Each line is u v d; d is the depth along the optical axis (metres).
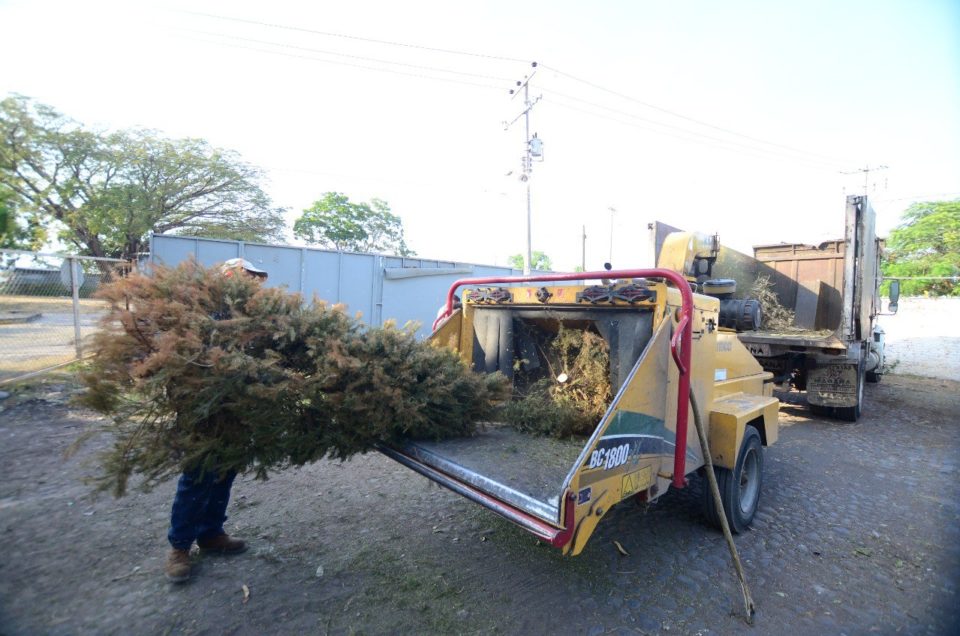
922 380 13.10
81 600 2.81
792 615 3.00
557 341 3.91
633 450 2.79
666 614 2.94
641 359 2.84
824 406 8.16
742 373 4.77
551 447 3.28
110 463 2.66
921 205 28.94
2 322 7.75
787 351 7.74
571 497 2.28
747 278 8.77
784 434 7.30
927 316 19.14
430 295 14.74
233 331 2.82
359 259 13.49
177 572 2.98
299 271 12.73
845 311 7.26
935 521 4.37
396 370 3.24
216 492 3.26
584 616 2.88
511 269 16.86
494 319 4.21
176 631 2.61
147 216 22.67
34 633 2.54
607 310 3.49
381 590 3.04
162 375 2.54
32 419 6.04
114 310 2.72
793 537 4.02
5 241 8.17
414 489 4.58
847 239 7.25
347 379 3.09
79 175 21.08
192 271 3.05
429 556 3.46
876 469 5.77
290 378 2.88
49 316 8.20
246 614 2.77
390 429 3.20
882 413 8.88
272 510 4.08
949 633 2.85
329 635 2.64
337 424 3.09
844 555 3.74
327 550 3.48
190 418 2.66
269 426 2.82
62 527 3.61
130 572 3.10
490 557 3.48
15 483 4.32
